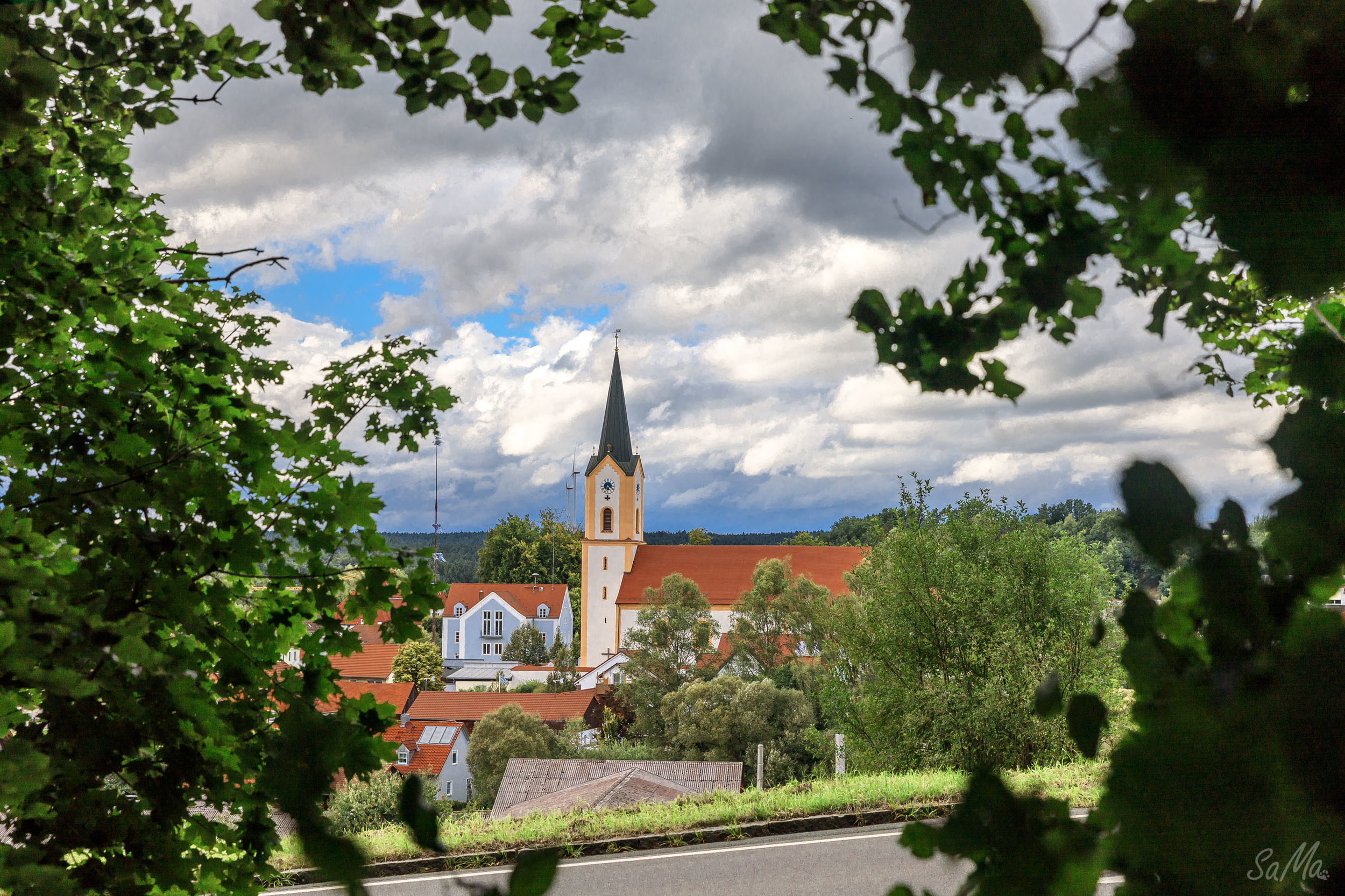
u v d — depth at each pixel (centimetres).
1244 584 62
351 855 68
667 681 4534
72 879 170
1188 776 55
